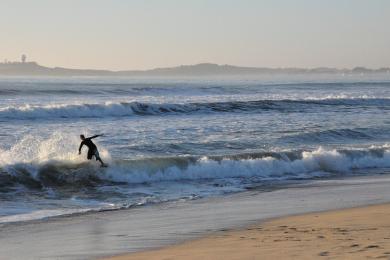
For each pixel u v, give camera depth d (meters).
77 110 72.88
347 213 24.80
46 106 72.19
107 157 38.16
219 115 77.12
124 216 26.39
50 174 34.75
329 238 18.61
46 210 28.02
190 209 28.06
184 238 20.86
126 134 55.34
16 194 31.56
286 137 55.06
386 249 15.90
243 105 85.56
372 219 22.69
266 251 17.06
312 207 27.64
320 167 42.31
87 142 36.84
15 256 18.69
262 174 39.91
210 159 39.88
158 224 24.14
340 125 67.19
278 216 25.20
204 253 17.53
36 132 56.09
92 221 25.20
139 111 77.06
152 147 46.94
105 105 75.19
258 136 55.59
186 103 82.00
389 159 45.28
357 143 54.59
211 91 126.81
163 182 36.53
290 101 91.56
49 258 18.27
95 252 18.94
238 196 32.12
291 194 32.41
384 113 84.31
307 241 18.33
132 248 19.41
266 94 123.12
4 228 23.77
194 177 38.06
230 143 50.66
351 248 16.44
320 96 116.25
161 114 77.12
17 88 117.88
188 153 45.41
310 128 63.28
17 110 68.94
